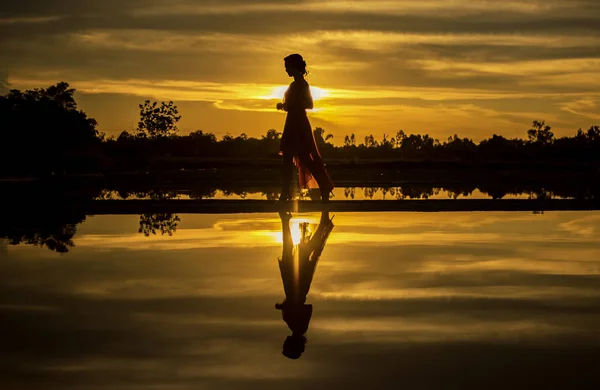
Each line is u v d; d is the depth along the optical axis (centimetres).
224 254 965
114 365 482
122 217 1471
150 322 591
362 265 871
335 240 1108
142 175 3441
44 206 1667
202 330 566
